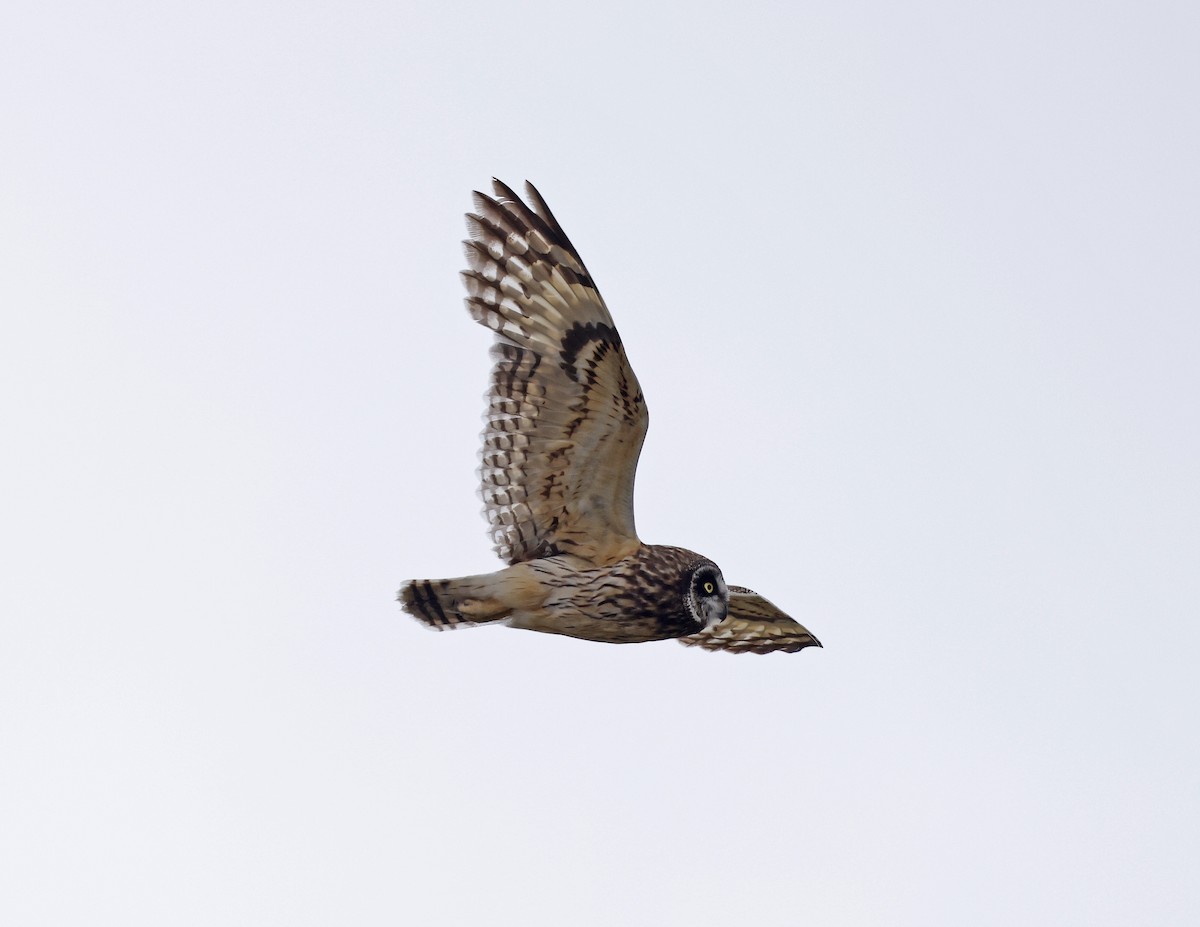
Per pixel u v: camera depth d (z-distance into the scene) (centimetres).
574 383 1368
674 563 1433
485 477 1397
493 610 1419
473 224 1359
